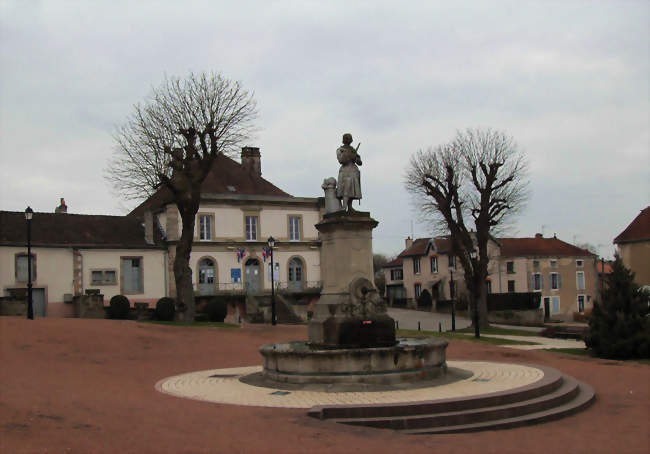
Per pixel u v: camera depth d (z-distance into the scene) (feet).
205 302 141.79
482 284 124.26
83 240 132.36
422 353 46.37
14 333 70.18
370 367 45.01
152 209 151.64
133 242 138.21
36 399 36.73
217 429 31.65
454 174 134.21
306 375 45.42
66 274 128.47
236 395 42.86
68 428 29.68
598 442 31.81
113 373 56.39
